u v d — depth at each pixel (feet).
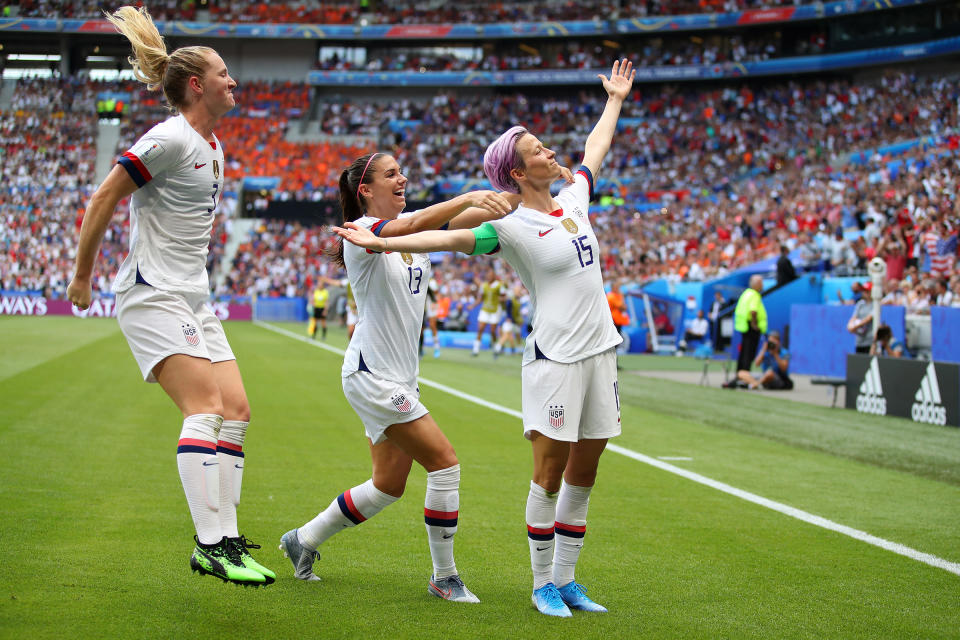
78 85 147.74
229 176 137.39
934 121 102.01
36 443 23.63
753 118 129.29
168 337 11.94
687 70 135.95
